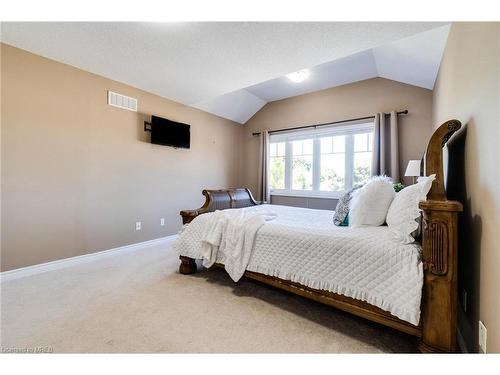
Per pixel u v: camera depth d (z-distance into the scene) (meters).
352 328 1.57
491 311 1.00
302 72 3.72
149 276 2.43
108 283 2.24
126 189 3.34
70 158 2.76
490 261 1.03
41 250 2.54
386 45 2.76
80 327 1.54
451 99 2.01
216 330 1.53
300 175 4.80
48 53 2.51
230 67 2.80
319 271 1.59
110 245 3.16
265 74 2.98
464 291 1.39
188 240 2.45
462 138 1.54
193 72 2.94
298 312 1.77
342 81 4.07
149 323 1.60
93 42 2.31
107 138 3.12
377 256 1.36
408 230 1.37
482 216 1.13
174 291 2.10
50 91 2.60
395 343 1.41
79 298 1.94
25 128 2.43
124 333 1.48
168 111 3.93
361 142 4.10
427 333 1.20
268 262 1.85
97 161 3.02
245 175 5.55
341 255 1.50
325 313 1.76
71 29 2.10
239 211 2.40
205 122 4.66
